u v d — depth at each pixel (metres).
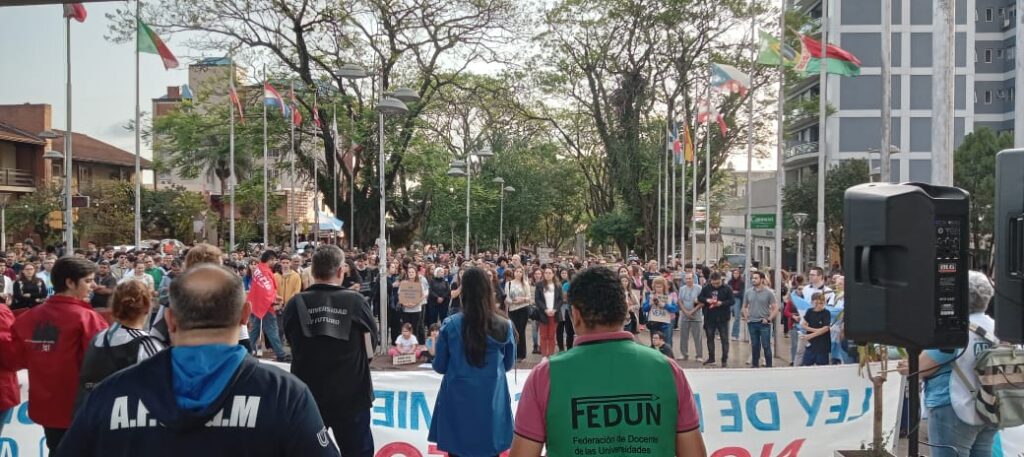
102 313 6.48
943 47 10.55
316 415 2.49
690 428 3.21
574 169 60.72
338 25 34.91
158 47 23.88
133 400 2.32
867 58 53.09
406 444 6.98
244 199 45.50
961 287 4.60
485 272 5.54
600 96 44.94
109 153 62.38
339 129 36.50
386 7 34.88
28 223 45.62
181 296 2.45
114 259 22.33
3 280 16.02
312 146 40.22
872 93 53.19
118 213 50.25
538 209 59.66
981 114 62.59
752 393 7.28
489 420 5.36
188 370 2.38
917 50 52.94
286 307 5.29
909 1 53.22
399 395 7.03
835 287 13.16
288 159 43.16
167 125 38.03
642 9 41.00
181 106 38.19
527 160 60.12
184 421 2.26
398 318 18.45
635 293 17.62
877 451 5.66
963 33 51.41
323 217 50.53
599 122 44.81
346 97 35.97
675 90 42.47
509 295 16.72
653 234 46.25
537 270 18.97
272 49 34.88
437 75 37.09
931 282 4.49
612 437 3.13
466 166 43.34
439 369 5.47
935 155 10.65
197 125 37.00
